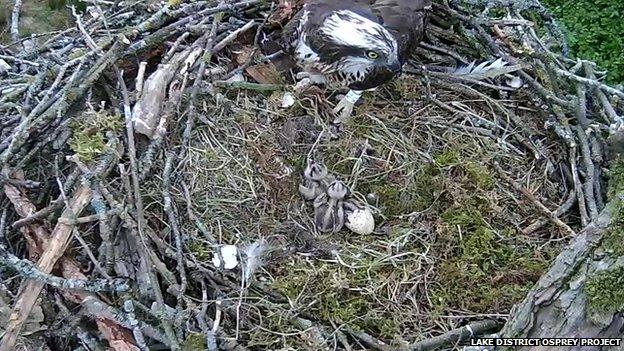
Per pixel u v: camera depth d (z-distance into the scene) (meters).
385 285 1.31
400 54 1.41
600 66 2.27
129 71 1.51
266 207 1.39
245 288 1.26
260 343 1.23
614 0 2.37
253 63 1.55
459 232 1.38
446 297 1.31
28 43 1.89
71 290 1.21
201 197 1.37
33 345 1.21
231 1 1.57
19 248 1.33
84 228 1.31
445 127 1.52
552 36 1.81
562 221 1.42
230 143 1.44
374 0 1.43
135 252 1.27
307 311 1.27
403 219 1.41
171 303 1.27
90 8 1.87
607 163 1.48
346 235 1.38
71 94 1.34
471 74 1.57
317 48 1.39
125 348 1.19
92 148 1.28
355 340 1.26
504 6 1.67
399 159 1.48
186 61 1.45
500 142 1.51
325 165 1.45
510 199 1.45
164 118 1.38
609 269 0.96
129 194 1.27
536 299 1.05
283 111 1.50
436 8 1.62
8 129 1.40
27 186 1.32
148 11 1.67
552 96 1.52
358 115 1.51
